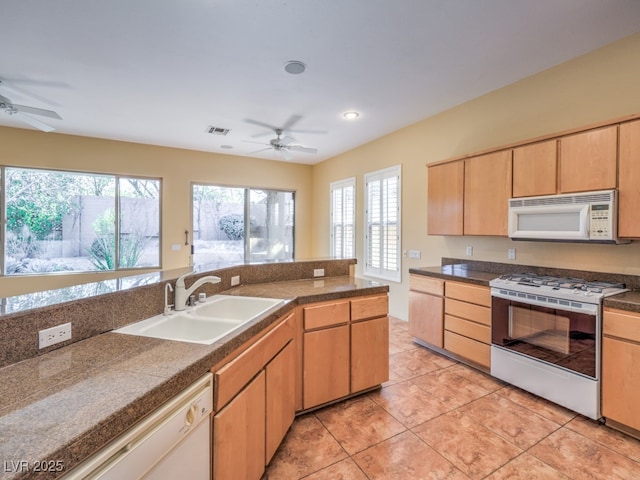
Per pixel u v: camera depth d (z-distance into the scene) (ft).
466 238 11.78
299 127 14.37
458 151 11.93
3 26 7.14
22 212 14.80
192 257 18.37
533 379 8.01
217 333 5.74
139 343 4.27
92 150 15.71
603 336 6.78
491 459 6.00
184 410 3.45
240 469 4.54
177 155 17.78
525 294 8.09
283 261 9.71
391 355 10.93
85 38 7.65
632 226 6.81
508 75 9.68
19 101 11.37
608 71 8.09
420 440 6.55
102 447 2.55
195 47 8.07
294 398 6.88
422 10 6.74
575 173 7.74
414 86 10.37
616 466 5.80
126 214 16.81
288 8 6.64
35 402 2.80
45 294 4.65
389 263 15.35
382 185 15.71
